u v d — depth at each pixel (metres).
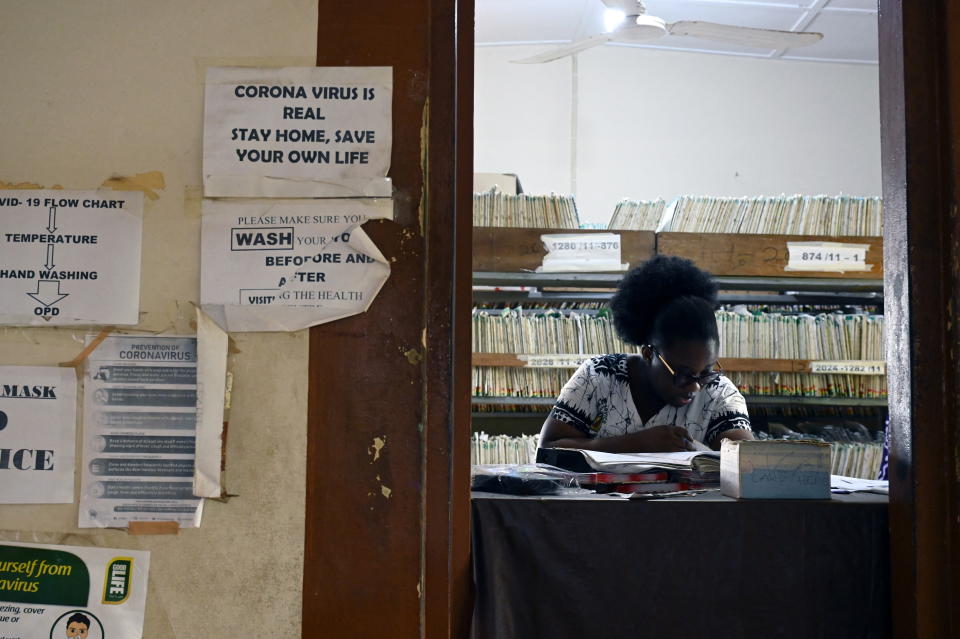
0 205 1.44
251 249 1.43
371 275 1.43
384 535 1.41
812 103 6.84
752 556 1.50
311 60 1.46
